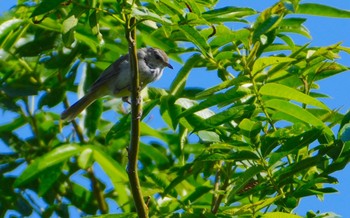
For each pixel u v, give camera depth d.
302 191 11.00
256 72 10.62
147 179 12.20
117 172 14.97
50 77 15.58
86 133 15.80
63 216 15.45
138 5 11.12
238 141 10.73
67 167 16.11
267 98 10.73
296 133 10.71
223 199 12.16
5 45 13.70
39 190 14.95
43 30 15.23
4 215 15.31
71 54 15.62
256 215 10.77
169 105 11.91
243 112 10.65
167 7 10.81
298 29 11.98
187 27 10.52
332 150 10.91
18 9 13.76
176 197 12.41
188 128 11.94
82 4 10.78
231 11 10.88
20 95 15.20
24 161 16.14
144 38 15.68
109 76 15.27
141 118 12.02
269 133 11.20
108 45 15.62
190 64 11.98
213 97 10.61
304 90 12.04
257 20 11.23
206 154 11.02
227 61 11.54
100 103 16.03
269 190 11.35
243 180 10.77
